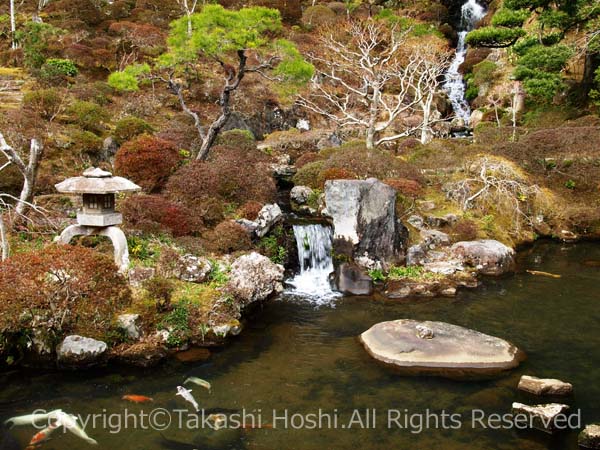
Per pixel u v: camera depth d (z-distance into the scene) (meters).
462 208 13.66
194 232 10.34
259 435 5.46
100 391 6.16
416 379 6.73
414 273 10.73
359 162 14.62
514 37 20.67
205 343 7.50
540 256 12.90
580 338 8.09
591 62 22.00
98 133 15.17
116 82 12.87
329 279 10.70
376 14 29.72
